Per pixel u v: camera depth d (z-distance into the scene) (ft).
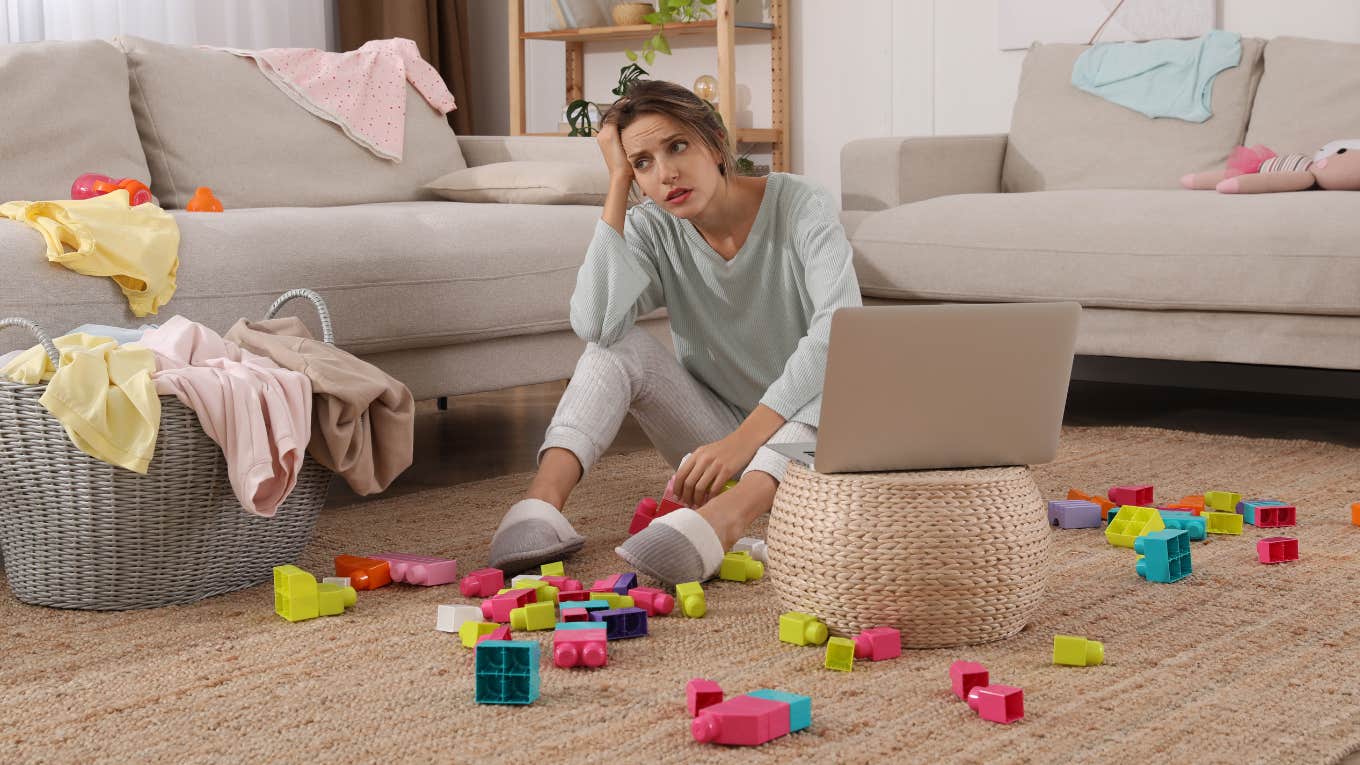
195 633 4.96
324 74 10.37
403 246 7.89
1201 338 8.73
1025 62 12.20
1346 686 4.17
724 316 6.46
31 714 4.12
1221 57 11.01
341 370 5.50
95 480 5.10
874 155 11.30
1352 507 6.47
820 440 4.57
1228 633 4.75
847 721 3.94
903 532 4.56
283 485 5.24
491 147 11.34
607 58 16.51
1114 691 4.16
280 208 8.91
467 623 4.75
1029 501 4.72
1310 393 11.12
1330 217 8.30
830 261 5.87
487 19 17.29
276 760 3.72
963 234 9.57
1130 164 11.16
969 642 4.65
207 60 9.82
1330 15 11.48
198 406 5.08
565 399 6.17
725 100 14.11
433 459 8.91
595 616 4.81
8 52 8.72
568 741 3.82
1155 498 7.22
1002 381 4.59
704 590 5.49
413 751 3.77
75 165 8.73
